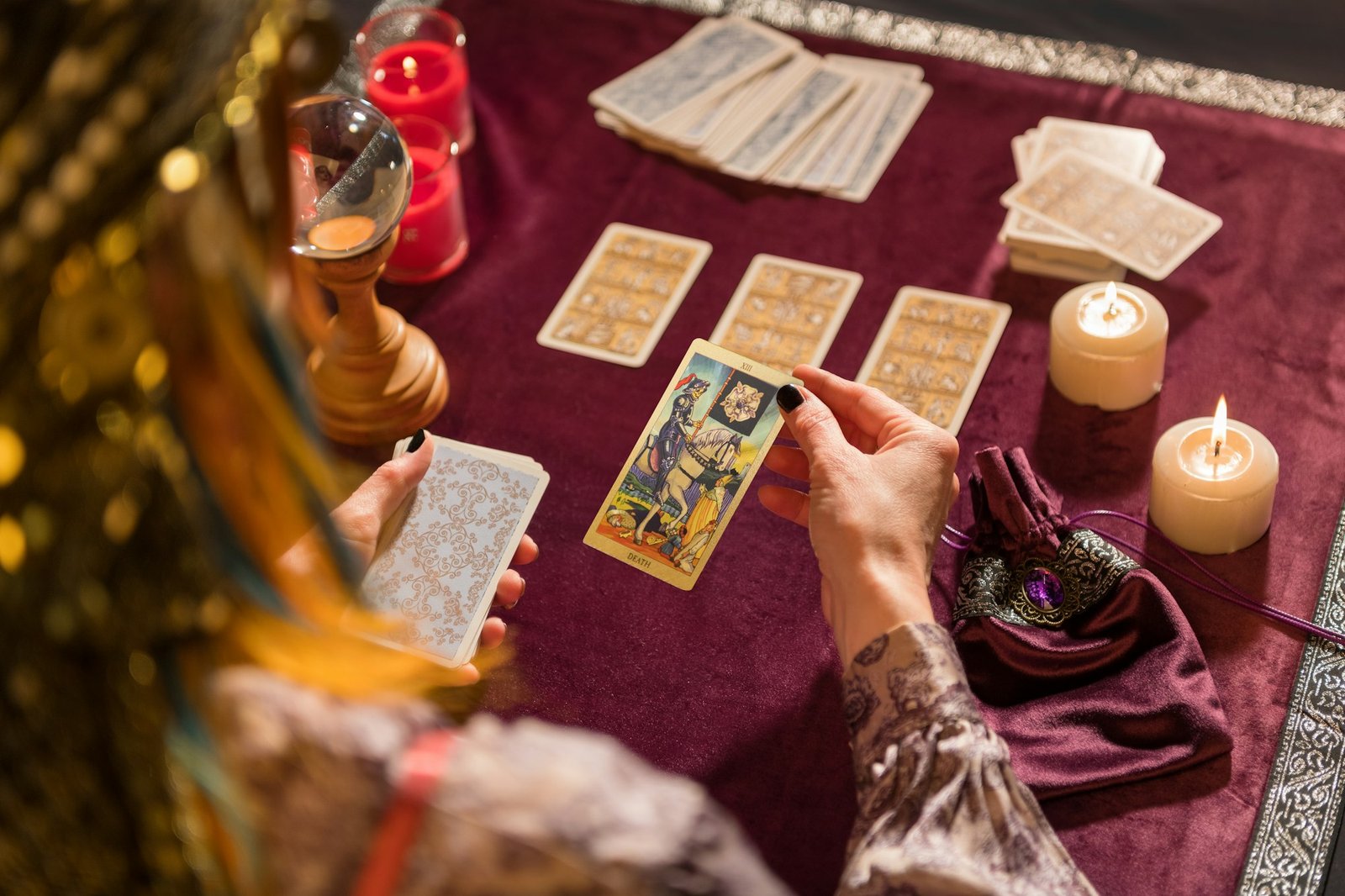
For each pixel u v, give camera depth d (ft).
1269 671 4.98
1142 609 4.88
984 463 5.09
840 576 4.25
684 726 4.92
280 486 2.00
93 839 2.06
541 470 5.37
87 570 1.82
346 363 5.75
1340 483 5.57
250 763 2.12
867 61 7.69
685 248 6.79
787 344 6.33
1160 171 6.96
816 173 7.09
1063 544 5.07
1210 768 4.66
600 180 7.16
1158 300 6.30
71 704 1.91
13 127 1.66
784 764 4.77
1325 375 5.98
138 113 1.71
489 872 2.10
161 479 1.83
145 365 1.78
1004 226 6.70
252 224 1.99
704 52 7.72
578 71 7.75
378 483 5.02
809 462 4.87
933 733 3.71
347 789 2.12
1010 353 6.21
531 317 6.50
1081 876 3.53
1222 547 5.30
